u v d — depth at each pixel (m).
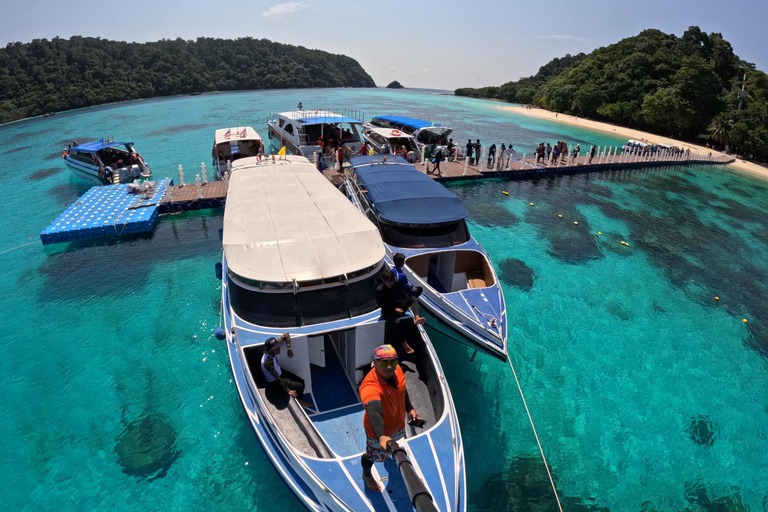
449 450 5.96
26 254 15.52
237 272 7.61
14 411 8.77
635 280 15.15
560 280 14.82
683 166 35.81
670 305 13.68
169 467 7.63
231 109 65.25
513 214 20.89
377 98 100.50
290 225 9.08
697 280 15.45
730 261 17.23
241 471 7.59
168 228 17.80
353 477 5.59
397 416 4.56
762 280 15.74
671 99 51.28
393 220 11.54
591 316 12.84
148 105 75.69
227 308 9.08
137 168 23.67
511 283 14.43
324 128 27.16
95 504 6.96
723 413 9.42
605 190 26.28
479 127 52.22
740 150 46.09
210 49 140.50
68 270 14.30
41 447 7.96
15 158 33.12
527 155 35.28
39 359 10.23
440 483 5.54
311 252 8.17
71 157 24.55
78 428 8.39
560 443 8.47
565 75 74.56
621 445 8.49
